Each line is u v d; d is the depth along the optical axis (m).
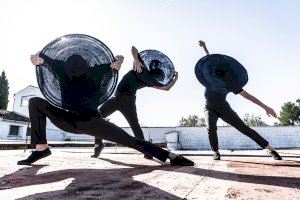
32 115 2.98
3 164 3.09
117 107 4.35
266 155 5.39
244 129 4.41
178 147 21.38
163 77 4.02
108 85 2.62
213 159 4.45
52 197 1.47
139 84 4.31
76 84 2.56
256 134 4.45
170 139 21.23
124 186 1.81
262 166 3.27
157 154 3.16
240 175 2.42
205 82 3.97
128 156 4.84
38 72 2.48
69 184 1.87
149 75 4.03
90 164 3.29
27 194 1.54
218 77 3.94
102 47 2.59
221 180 2.13
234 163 3.67
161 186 1.84
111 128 2.91
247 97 4.22
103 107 4.33
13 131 30.92
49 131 31.72
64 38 2.49
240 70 3.88
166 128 25.55
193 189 1.75
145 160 3.95
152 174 2.43
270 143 21.67
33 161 3.07
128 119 4.39
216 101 4.37
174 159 3.27
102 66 2.61
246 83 3.93
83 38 2.53
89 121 2.82
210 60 3.90
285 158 4.80
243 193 1.65
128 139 3.02
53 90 2.52
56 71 2.51
